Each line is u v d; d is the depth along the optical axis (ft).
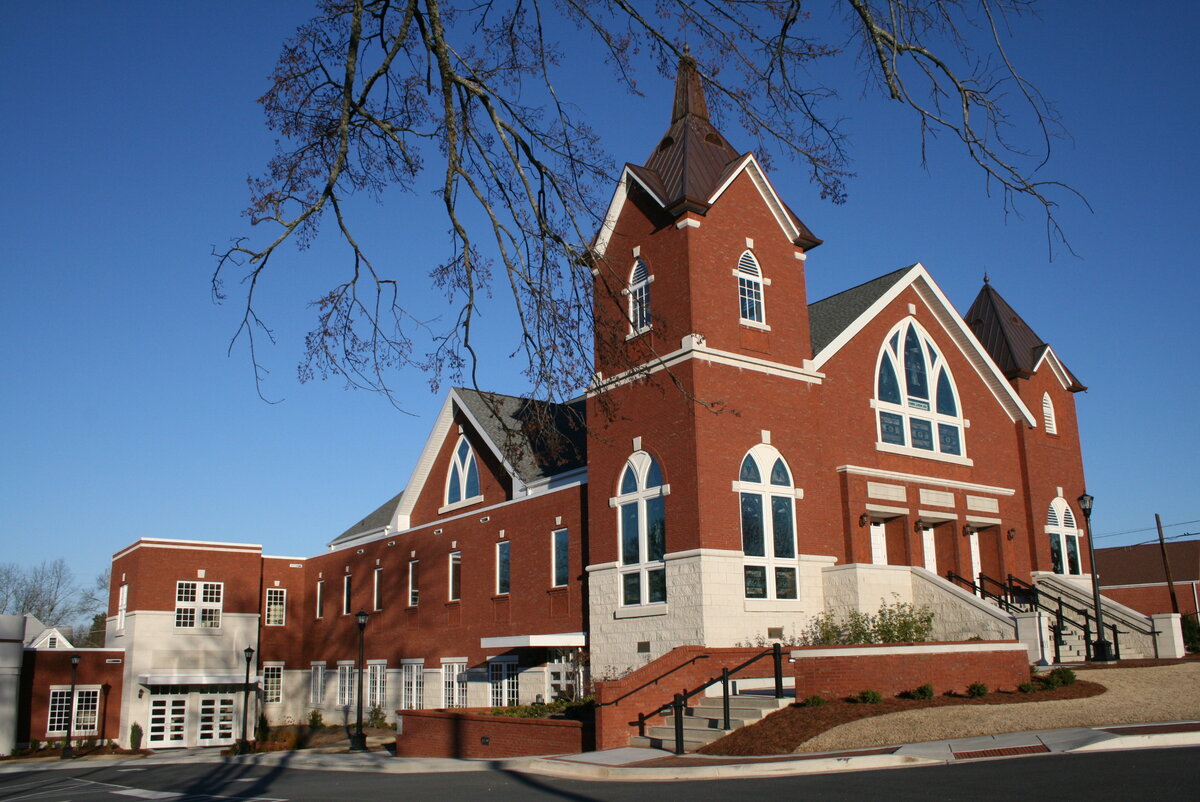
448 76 31.94
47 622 354.54
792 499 86.94
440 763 73.77
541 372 35.06
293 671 160.76
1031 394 113.39
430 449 133.80
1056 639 84.94
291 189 33.99
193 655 152.97
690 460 81.35
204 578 156.35
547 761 60.23
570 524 99.76
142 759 117.19
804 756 53.52
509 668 107.65
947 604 84.12
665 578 82.38
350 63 31.14
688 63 34.37
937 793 37.83
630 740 66.64
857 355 96.89
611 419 38.96
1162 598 189.26
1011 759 46.62
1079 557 112.37
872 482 93.20
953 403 105.19
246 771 79.56
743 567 81.35
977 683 65.67
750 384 86.22
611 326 37.52
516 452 37.99
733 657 75.05
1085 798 34.71
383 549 139.74
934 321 105.81
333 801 47.75
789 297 92.32
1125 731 51.67
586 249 35.12
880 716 59.06
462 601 118.11
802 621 84.07
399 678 131.13
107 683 149.89
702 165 89.30
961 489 101.65
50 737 144.15
